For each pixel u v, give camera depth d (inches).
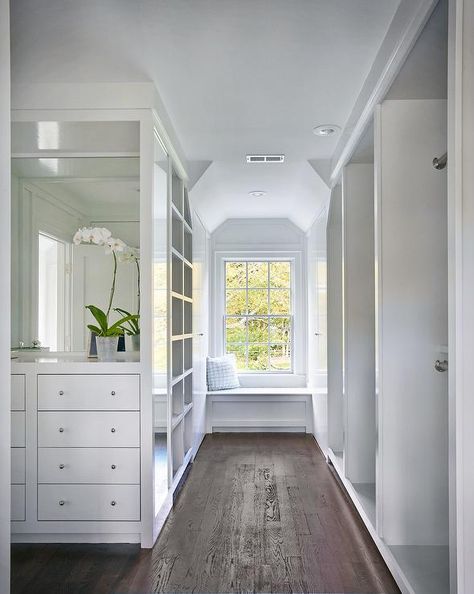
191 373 186.9
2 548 56.1
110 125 118.9
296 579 98.7
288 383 256.8
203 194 199.0
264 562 106.0
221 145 160.9
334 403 183.9
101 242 138.4
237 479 164.9
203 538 118.3
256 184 202.2
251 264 262.4
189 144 160.2
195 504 141.5
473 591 62.7
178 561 106.7
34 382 116.9
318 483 160.2
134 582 98.0
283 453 199.2
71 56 104.9
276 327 261.7
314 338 226.7
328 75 114.3
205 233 237.9
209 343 256.7
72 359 131.7
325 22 93.2
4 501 56.5
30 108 116.5
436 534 105.7
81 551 112.0
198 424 206.1
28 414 116.6
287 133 150.6
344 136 145.8
